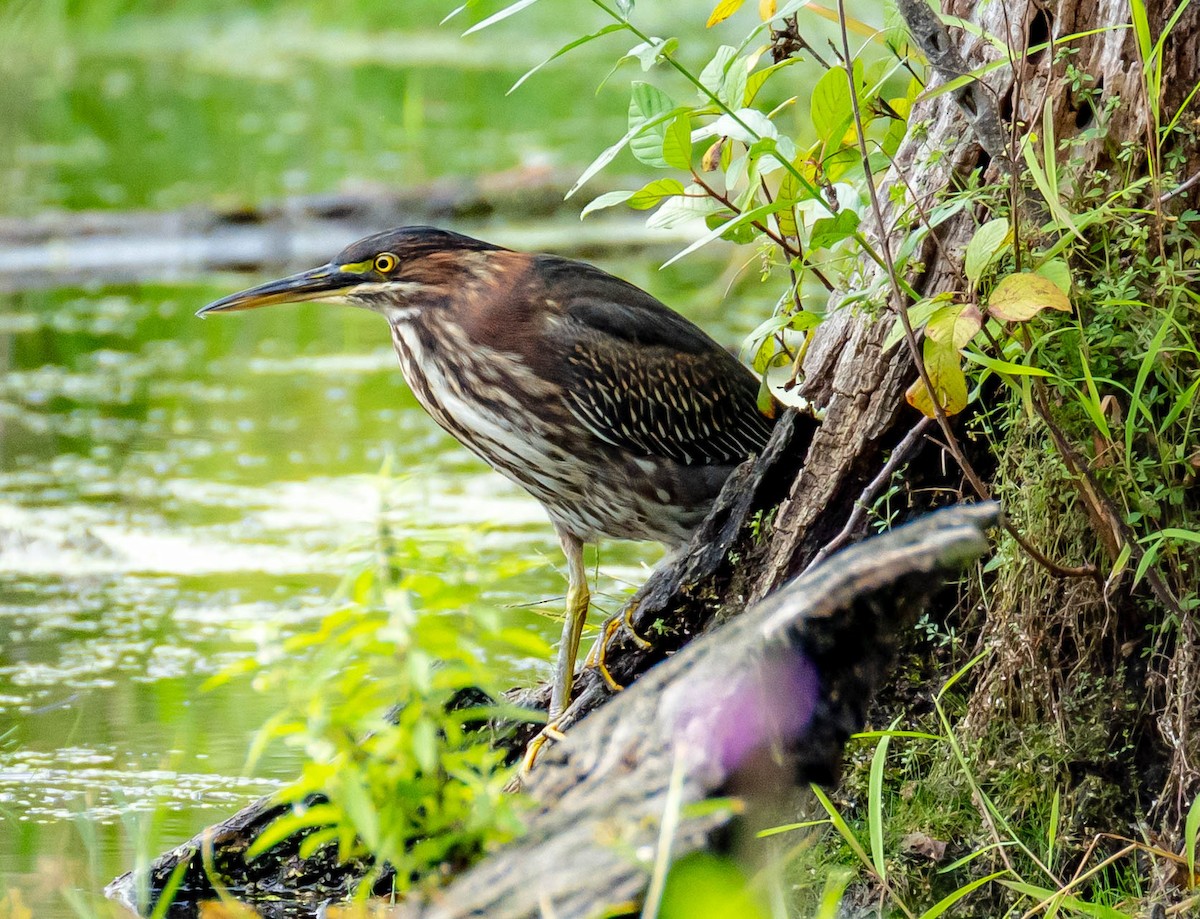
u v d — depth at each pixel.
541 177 27.00
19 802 9.34
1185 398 7.18
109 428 17.25
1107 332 7.47
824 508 8.55
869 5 25.97
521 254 10.53
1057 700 7.88
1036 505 7.77
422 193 26.41
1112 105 7.70
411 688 5.42
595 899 5.56
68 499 15.05
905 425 8.39
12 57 40.62
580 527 10.57
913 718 8.37
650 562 13.30
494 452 10.48
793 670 5.92
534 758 8.90
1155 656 7.76
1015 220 7.31
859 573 5.92
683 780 5.68
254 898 8.68
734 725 5.86
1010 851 7.79
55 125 34.03
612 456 10.30
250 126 33.97
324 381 19.19
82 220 25.14
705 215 8.59
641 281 22.61
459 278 10.32
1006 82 8.09
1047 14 7.92
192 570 13.29
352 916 7.86
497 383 10.22
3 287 23.89
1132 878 7.53
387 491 5.55
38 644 11.85
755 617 6.23
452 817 5.67
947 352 7.10
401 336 10.51
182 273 24.78
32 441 16.81
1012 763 7.92
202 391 18.69
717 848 5.83
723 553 8.94
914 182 8.41
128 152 31.41
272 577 13.14
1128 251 7.72
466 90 37.59
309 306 23.81
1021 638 7.87
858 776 8.27
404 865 5.63
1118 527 7.32
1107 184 7.79
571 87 37.50
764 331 8.20
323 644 5.81
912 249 7.65
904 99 8.74
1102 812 7.79
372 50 44.22
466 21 46.03
